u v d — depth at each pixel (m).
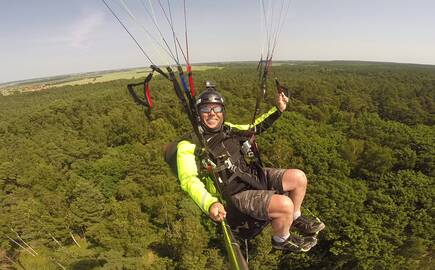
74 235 43.22
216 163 3.91
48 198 44.78
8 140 85.12
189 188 3.54
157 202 42.31
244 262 2.77
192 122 3.89
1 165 62.31
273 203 3.61
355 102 97.06
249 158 4.07
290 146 51.59
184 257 31.39
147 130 76.50
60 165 63.31
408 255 33.50
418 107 92.44
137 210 41.69
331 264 32.84
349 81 126.19
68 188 50.50
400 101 98.69
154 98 98.00
